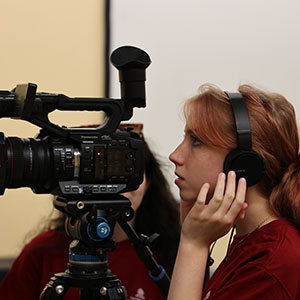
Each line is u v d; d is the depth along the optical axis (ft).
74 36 11.30
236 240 5.18
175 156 5.15
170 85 11.57
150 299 6.95
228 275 4.77
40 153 5.08
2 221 11.02
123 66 5.34
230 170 4.84
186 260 4.92
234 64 11.68
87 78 11.41
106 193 5.21
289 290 4.44
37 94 5.09
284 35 11.70
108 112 5.37
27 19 11.14
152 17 11.49
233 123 4.87
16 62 11.14
